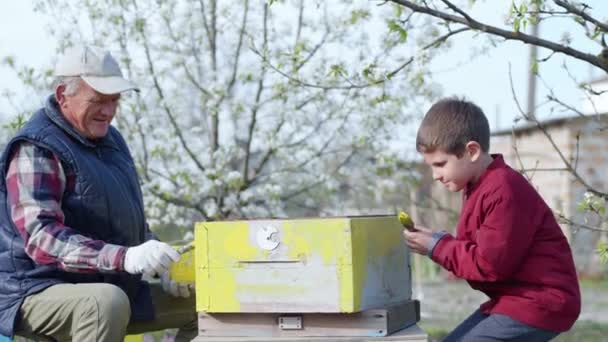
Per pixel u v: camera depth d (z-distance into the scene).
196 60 7.66
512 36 4.45
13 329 3.88
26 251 3.83
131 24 7.43
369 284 3.66
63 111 4.08
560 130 14.62
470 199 3.61
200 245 3.67
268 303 3.60
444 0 4.44
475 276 3.51
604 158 14.90
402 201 10.02
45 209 3.83
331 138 7.66
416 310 4.04
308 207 8.29
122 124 7.45
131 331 4.39
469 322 3.70
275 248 3.59
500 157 3.69
